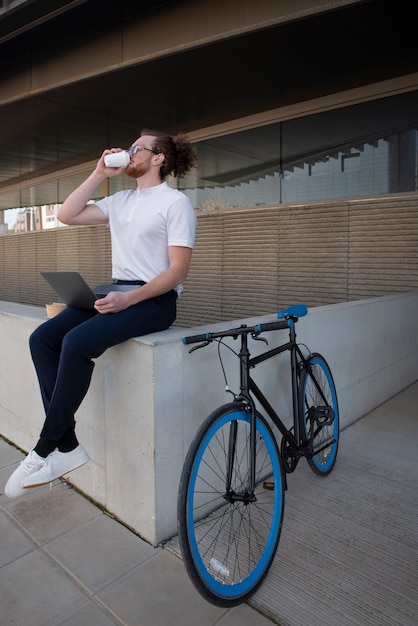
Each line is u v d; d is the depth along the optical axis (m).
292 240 5.55
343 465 2.58
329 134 5.66
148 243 1.85
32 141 7.89
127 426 1.96
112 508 2.11
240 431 1.79
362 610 1.53
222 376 2.11
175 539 1.93
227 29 4.32
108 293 1.82
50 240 9.24
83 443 2.24
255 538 1.90
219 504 2.12
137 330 1.81
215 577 1.59
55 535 1.97
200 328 2.13
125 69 5.12
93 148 8.30
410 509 2.14
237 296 6.12
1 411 3.01
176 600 1.60
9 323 2.81
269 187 6.26
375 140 5.28
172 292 1.95
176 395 1.90
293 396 2.14
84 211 1.97
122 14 5.03
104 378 2.06
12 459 2.71
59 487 2.38
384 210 4.81
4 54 6.25
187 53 4.68
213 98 5.85
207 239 6.43
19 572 1.74
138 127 7.12
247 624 1.49
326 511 2.12
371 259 4.93
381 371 3.58
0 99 6.39
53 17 5.24
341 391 3.04
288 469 2.04
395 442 2.89
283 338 2.45
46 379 1.85
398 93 5.09
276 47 4.49
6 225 11.22
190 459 1.46
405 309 3.95
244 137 6.54
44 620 1.52
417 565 1.75
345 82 5.25
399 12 3.83
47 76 5.77
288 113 6.01
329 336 2.86
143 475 1.90
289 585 1.65
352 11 3.79
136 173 1.90
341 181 5.55
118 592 1.63
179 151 1.95
